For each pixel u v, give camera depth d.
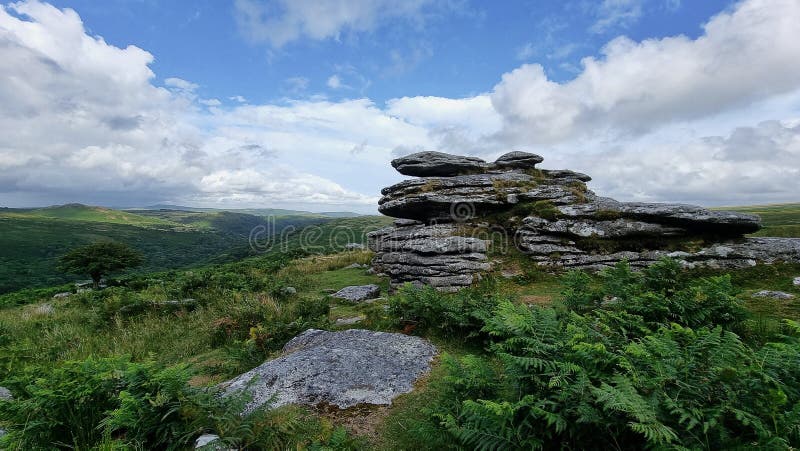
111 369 5.71
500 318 6.02
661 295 8.03
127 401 4.64
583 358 4.29
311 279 22.67
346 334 9.23
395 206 20.16
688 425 3.02
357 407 6.02
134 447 4.50
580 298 9.34
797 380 3.64
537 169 23.34
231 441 4.33
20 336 13.38
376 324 10.32
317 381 6.70
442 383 5.37
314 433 5.22
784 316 9.06
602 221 16.11
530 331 5.47
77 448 4.59
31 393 5.47
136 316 14.43
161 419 4.71
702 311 7.59
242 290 18.31
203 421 4.75
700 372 3.78
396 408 5.97
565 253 16.05
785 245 13.70
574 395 3.73
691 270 13.41
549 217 17.22
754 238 14.62
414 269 16.84
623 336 5.64
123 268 40.59
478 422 4.00
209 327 12.10
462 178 20.83
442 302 9.66
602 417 3.45
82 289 32.78
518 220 18.47
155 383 5.10
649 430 2.91
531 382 4.32
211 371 8.82
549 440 3.78
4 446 4.59
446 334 9.12
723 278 8.20
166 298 17.78
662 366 3.81
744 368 3.66
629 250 15.25
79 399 5.16
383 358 7.66
